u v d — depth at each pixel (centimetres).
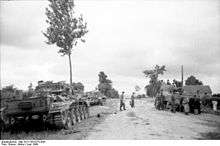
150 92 9250
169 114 2230
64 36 3225
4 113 1331
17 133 1302
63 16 3244
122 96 2769
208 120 1772
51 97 1357
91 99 3566
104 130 1335
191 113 2305
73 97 1695
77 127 1472
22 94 1588
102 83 7650
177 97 2527
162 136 1146
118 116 2066
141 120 1761
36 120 1351
